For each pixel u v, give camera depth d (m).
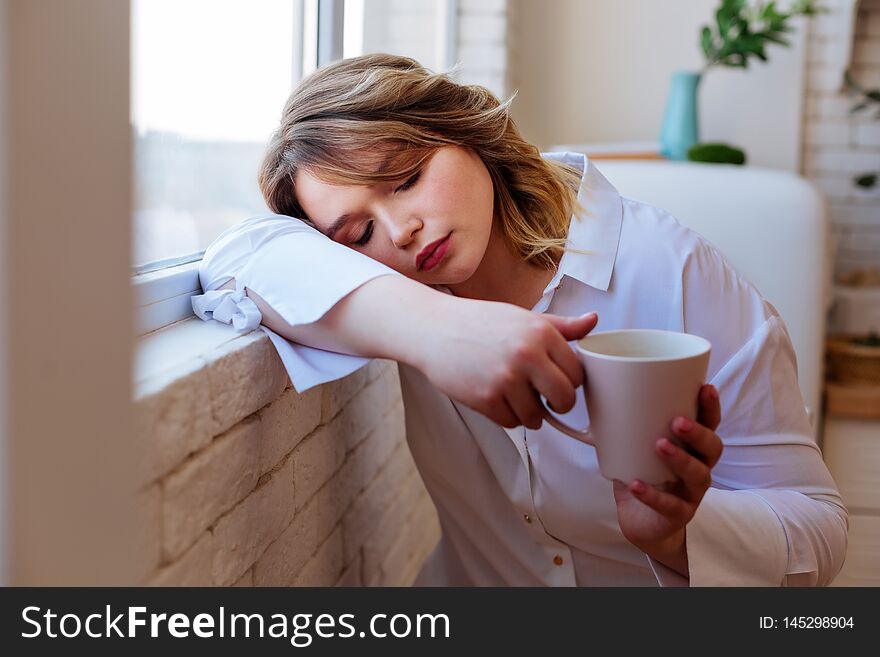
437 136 0.94
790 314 1.79
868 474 2.29
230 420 0.83
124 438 0.59
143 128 0.96
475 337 0.69
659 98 2.97
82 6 0.53
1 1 0.47
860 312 2.65
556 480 1.06
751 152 2.92
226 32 1.19
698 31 2.93
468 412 1.09
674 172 1.83
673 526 0.69
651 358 0.67
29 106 0.49
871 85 2.89
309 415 1.09
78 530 0.55
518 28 2.93
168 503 0.71
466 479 1.17
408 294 0.78
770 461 0.95
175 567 0.73
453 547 1.33
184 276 1.00
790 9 2.70
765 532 0.86
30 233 0.49
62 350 0.53
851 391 2.26
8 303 0.48
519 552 1.18
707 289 1.04
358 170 0.92
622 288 1.06
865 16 2.86
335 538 1.25
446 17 2.47
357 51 1.71
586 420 1.05
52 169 0.51
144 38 0.95
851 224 2.94
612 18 2.96
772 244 1.78
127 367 0.59
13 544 0.50
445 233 0.93
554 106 3.02
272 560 0.99
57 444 0.52
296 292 0.87
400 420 1.69
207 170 1.16
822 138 2.92
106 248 0.56
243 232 0.99
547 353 0.67
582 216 1.09
